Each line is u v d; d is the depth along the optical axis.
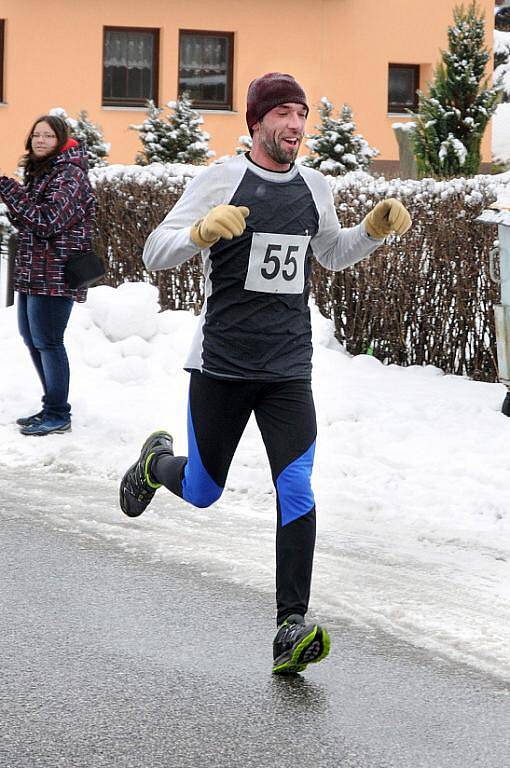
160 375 20.77
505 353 18.20
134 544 12.92
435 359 22.02
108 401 19.05
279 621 9.45
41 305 16.98
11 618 10.67
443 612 10.91
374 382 20.36
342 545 12.90
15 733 8.36
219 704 8.92
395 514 14.02
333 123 34.50
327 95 50.84
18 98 47.66
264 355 9.59
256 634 10.41
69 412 17.48
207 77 50.00
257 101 9.42
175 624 10.60
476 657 9.93
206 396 9.73
